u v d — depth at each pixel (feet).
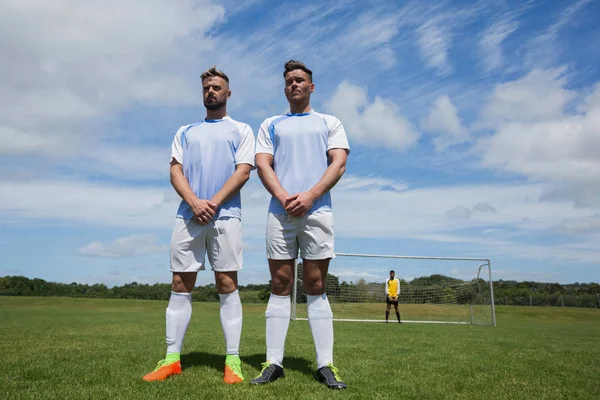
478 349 17.93
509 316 74.43
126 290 132.46
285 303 11.28
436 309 57.26
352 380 10.78
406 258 54.90
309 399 8.59
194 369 11.69
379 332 26.91
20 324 27.30
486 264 54.49
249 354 15.26
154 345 16.52
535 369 12.96
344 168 11.48
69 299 96.84
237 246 11.48
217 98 12.26
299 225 11.09
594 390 10.14
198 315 48.96
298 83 11.89
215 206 11.12
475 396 9.32
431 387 10.12
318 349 10.87
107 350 14.99
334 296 53.72
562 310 88.22
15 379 10.12
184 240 11.39
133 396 8.49
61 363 12.27
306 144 11.52
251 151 12.26
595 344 21.20
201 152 11.83
